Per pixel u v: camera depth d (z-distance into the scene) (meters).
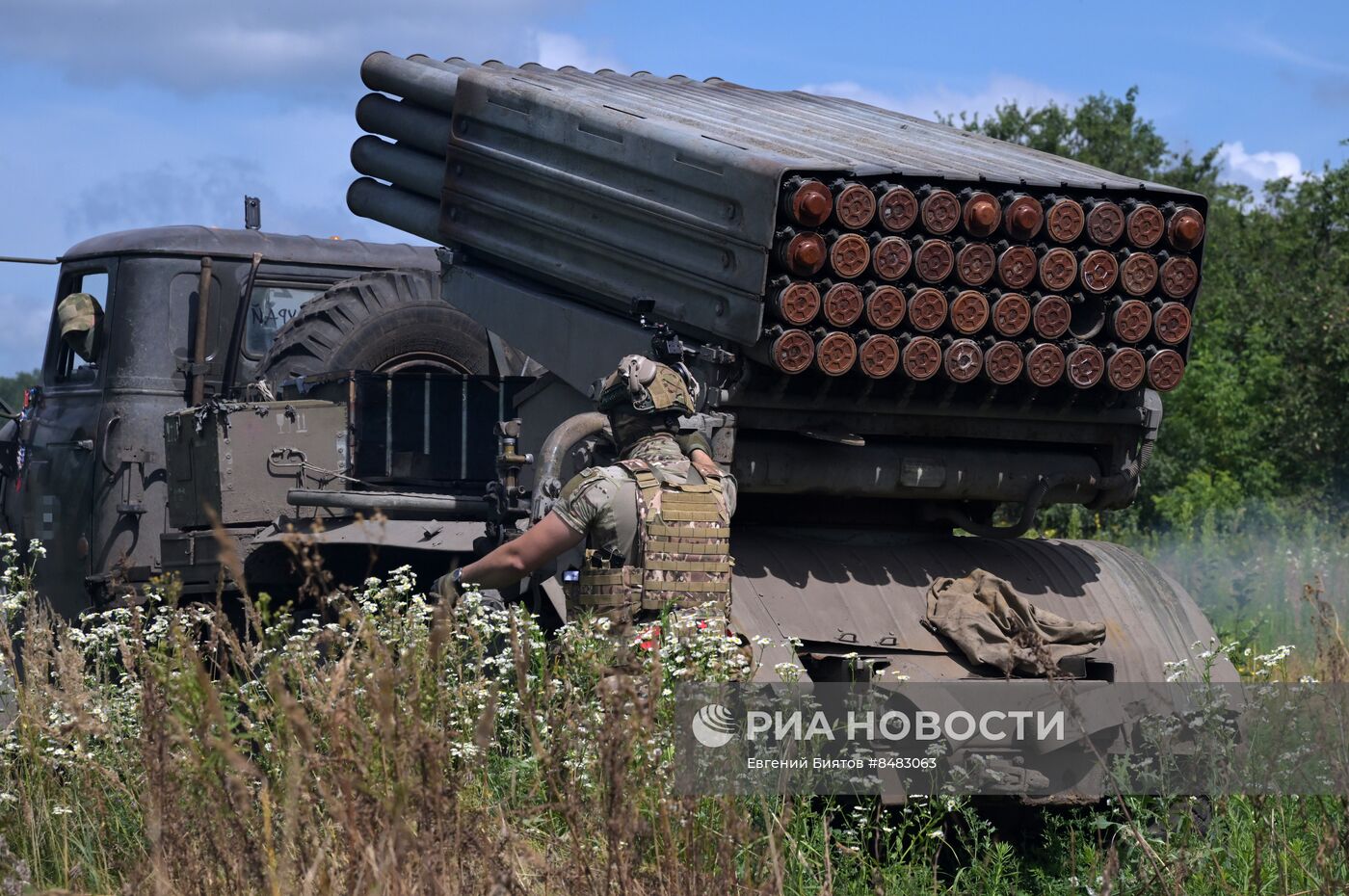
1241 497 39.34
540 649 10.04
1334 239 52.62
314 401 15.66
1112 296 11.22
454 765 8.94
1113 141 79.00
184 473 15.73
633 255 11.62
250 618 8.16
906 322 10.70
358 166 15.48
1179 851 9.66
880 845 10.76
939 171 10.73
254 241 19.23
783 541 11.88
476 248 13.93
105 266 18.67
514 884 7.21
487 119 13.42
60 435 18.89
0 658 10.32
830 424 11.27
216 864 7.46
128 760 9.81
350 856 7.09
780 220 10.34
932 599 11.40
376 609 10.30
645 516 10.31
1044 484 11.97
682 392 10.77
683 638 9.57
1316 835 10.15
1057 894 10.17
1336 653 10.17
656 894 7.59
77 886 8.60
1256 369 43.03
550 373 13.13
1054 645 10.94
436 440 16.06
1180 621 11.98
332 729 7.40
